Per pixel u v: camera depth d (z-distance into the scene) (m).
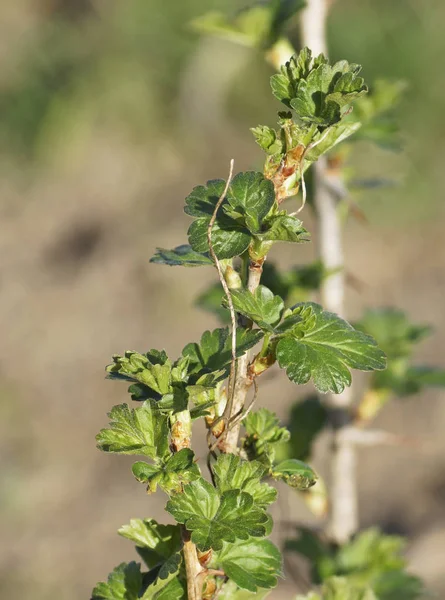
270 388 5.50
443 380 2.21
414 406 5.56
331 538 2.26
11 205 8.46
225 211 1.12
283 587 4.43
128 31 9.20
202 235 1.15
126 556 4.95
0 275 7.49
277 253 6.93
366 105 2.19
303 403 2.19
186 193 8.30
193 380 1.13
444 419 5.45
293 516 4.47
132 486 5.46
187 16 8.94
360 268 7.05
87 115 8.99
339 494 2.25
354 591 1.64
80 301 7.11
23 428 5.98
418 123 8.02
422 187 7.72
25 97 9.04
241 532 1.04
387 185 2.36
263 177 1.14
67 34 9.45
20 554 5.02
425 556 4.56
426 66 8.14
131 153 8.77
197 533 1.04
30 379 6.41
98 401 6.22
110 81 9.05
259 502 1.10
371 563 2.12
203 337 1.21
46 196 8.49
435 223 7.48
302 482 1.24
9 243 7.93
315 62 1.14
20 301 7.16
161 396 1.12
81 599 4.71
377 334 2.27
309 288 2.20
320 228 2.26
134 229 7.87
